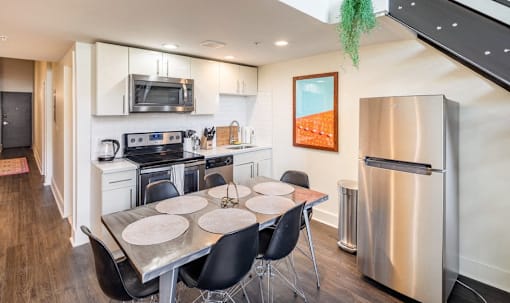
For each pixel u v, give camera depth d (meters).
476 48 1.71
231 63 4.09
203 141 4.15
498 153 2.32
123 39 2.84
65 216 3.81
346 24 2.17
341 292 2.30
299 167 3.97
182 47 3.17
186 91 3.50
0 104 9.55
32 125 9.91
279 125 4.22
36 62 7.61
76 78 2.99
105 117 3.28
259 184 2.73
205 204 2.13
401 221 2.20
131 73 3.10
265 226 1.87
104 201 2.75
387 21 2.15
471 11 1.73
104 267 1.46
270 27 2.46
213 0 1.88
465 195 2.48
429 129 2.03
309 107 3.75
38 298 2.18
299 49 3.29
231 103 4.59
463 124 2.47
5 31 2.57
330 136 3.54
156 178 3.05
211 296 2.19
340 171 3.49
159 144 3.70
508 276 2.31
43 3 1.92
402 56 2.83
